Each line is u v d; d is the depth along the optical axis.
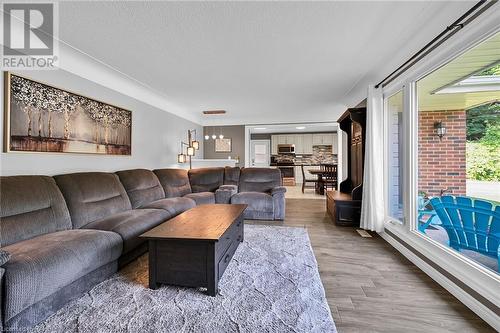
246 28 2.03
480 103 2.60
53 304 1.47
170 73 3.13
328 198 4.31
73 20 1.90
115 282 1.87
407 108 2.44
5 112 1.97
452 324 1.43
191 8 1.75
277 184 4.62
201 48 2.41
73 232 1.87
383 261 2.32
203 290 1.76
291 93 4.08
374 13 1.82
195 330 1.35
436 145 3.05
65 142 2.52
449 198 2.37
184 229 1.90
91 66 2.83
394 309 1.57
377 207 3.02
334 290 1.80
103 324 1.40
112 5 1.71
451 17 1.75
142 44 2.32
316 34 2.13
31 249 1.47
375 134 3.04
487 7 1.47
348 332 1.35
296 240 2.88
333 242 2.86
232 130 6.86
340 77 3.27
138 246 2.32
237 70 3.02
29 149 2.15
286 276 1.98
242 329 1.36
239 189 4.64
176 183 4.20
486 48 1.79
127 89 3.56
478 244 2.15
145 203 3.18
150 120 4.18
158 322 1.42
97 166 3.00
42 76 2.28
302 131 9.02
